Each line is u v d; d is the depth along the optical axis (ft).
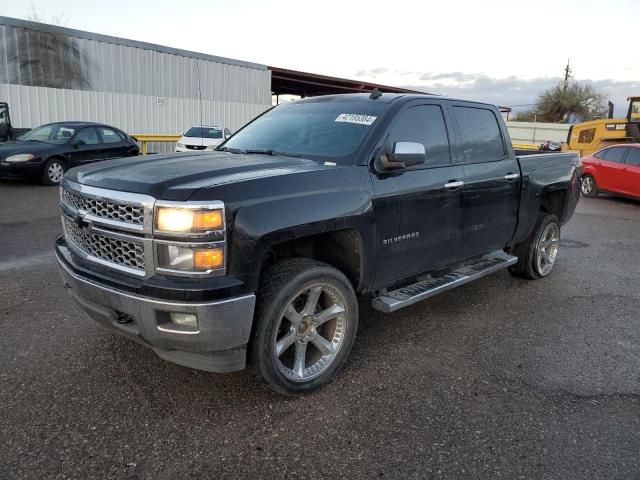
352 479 8.43
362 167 11.75
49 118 60.39
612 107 67.46
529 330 14.89
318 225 10.46
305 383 10.80
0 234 24.09
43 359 11.92
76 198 10.66
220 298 9.01
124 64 65.62
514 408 10.68
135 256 9.45
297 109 14.93
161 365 11.82
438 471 8.68
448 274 15.21
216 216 8.95
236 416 10.03
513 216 17.07
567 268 21.94
